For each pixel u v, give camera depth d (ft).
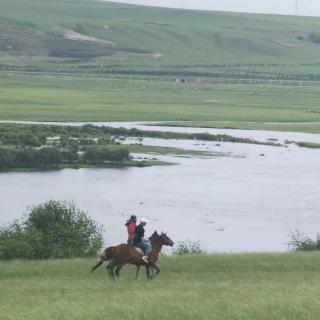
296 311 92.27
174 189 392.47
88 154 485.56
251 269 141.28
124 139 600.80
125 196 369.50
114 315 93.04
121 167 472.03
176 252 194.08
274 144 602.44
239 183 415.64
